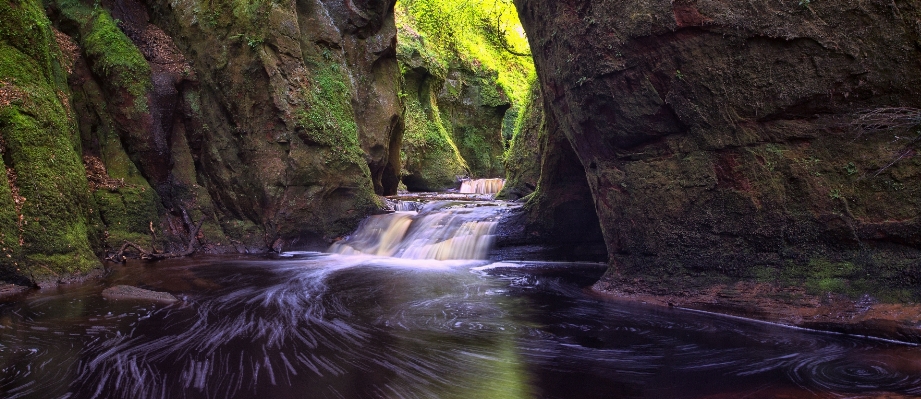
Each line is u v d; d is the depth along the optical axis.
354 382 4.09
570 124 7.95
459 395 3.88
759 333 5.41
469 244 11.27
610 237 7.54
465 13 26.38
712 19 5.82
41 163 7.83
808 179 5.62
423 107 23.56
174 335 5.23
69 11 11.13
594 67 6.84
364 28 14.09
